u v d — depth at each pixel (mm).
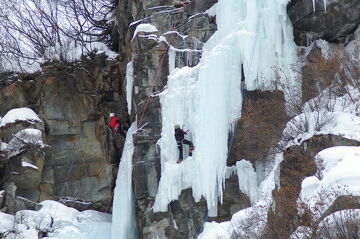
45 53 69438
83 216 62625
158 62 58219
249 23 53188
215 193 52344
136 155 56656
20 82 67438
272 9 52906
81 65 68062
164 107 56000
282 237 37219
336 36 53188
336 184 36219
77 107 67000
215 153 52406
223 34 55656
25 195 63812
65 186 65000
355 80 48500
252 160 51812
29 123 64938
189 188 53844
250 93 52719
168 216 54156
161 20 59719
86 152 66062
